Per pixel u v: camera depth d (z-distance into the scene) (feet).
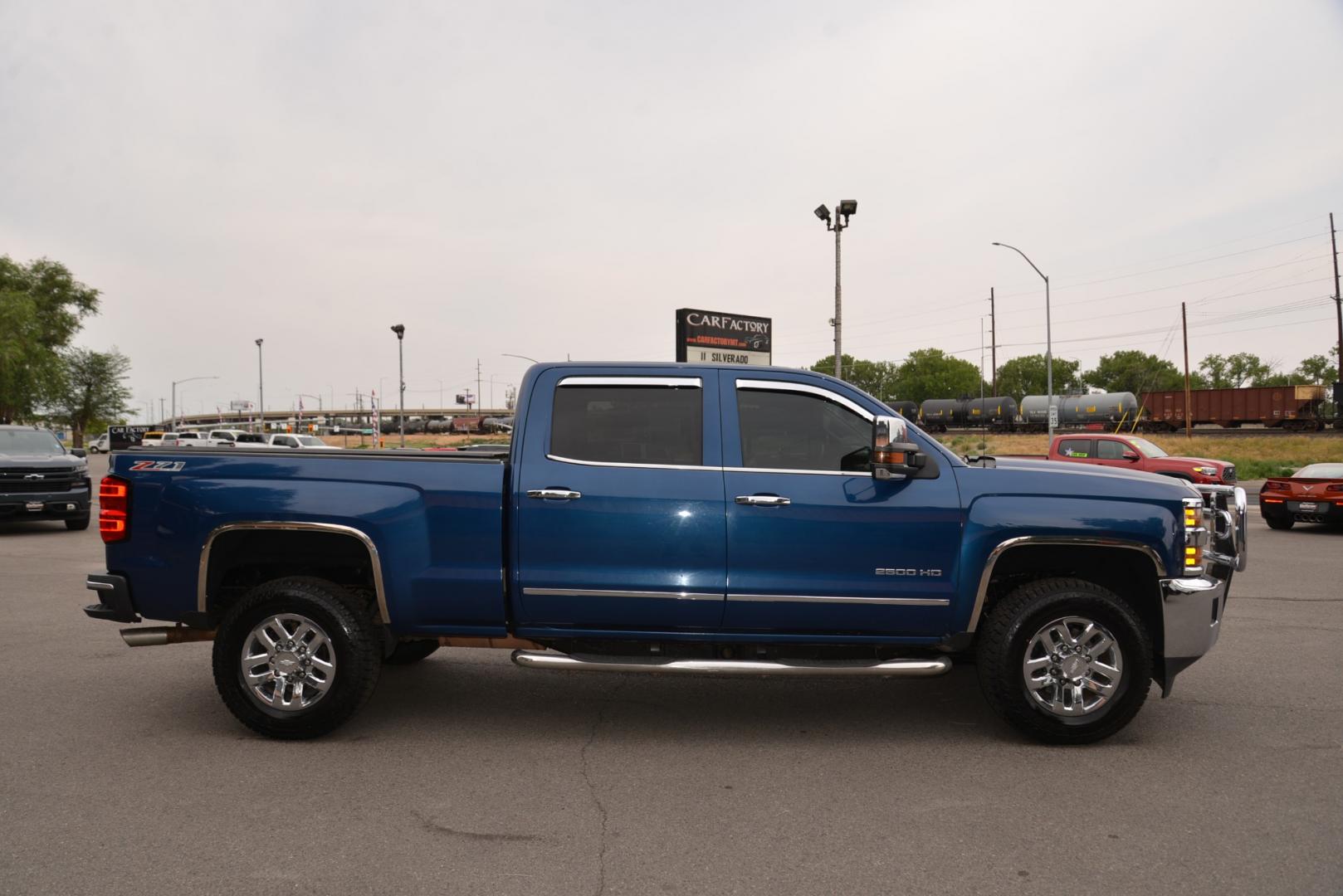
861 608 15.47
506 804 12.92
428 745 15.58
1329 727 16.63
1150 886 10.48
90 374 241.55
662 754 15.17
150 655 21.98
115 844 11.51
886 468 15.25
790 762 14.76
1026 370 438.81
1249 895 10.27
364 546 15.97
